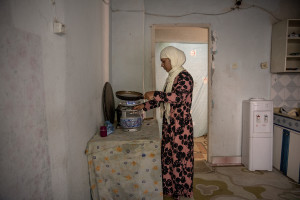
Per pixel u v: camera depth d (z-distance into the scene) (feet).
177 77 6.14
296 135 8.24
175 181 6.29
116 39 8.93
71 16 4.00
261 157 9.28
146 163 5.37
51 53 3.15
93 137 5.57
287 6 9.75
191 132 6.31
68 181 3.86
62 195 3.60
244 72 9.96
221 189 7.72
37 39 2.74
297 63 10.03
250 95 10.07
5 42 2.14
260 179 8.52
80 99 4.57
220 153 10.27
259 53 9.91
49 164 3.12
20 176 2.41
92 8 5.61
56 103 3.34
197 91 14.65
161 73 13.78
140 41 8.97
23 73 2.44
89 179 5.32
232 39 9.81
